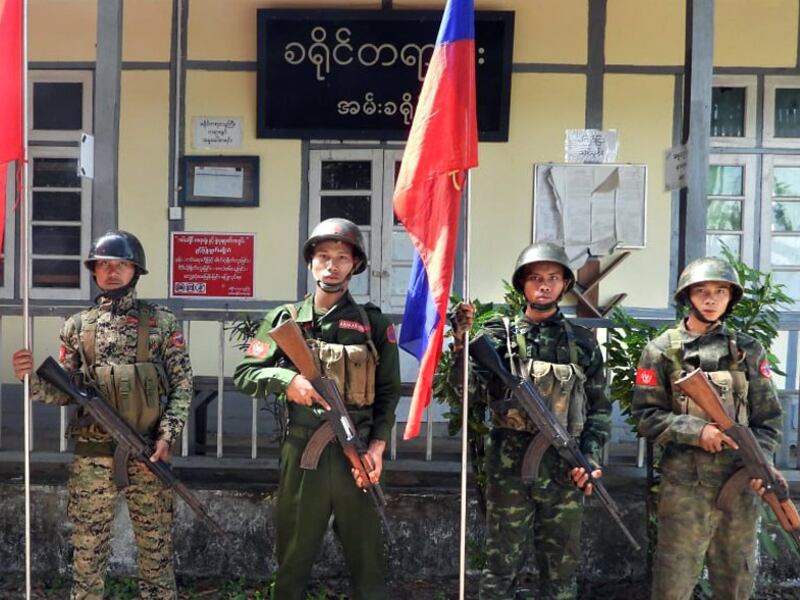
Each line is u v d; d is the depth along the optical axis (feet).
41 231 20.08
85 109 19.95
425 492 13.83
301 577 10.12
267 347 10.27
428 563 13.74
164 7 19.77
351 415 10.03
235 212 20.01
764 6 19.74
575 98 19.77
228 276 20.03
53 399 10.42
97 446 10.33
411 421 9.48
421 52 19.34
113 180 13.75
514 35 19.63
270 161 19.92
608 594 13.21
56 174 20.06
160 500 10.59
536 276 10.61
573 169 19.72
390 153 19.86
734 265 12.48
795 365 19.97
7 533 13.73
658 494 11.04
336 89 19.49
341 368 9.90
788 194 20.12
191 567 13.75
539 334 10.72
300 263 20.03
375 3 19.52
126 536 13.57
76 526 10.36
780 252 20.13
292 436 10.15
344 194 19.98
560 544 10.41
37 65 19.88
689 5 14.06
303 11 19.22
